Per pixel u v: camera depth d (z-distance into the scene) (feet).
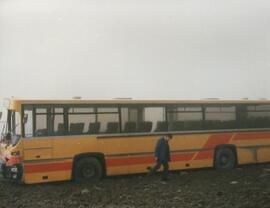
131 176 72.08
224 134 77.30
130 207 49.21
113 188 60.85
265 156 81.00
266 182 64.49
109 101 68.69
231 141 77.87
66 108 65.67
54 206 50.24
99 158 67.77
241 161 78.79
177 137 73.20
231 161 78.38
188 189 59.41
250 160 79.56
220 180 66.54
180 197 54.08
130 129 69.87
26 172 62.54
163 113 72.54
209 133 75.97
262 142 80.79
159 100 72.38
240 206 48.47
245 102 79.56
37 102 64.08
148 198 53.83
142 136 70.49
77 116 66.33
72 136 65.72
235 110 78.74
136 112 70.54
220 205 49.29
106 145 67.87
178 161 73.10
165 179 67.00
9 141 64.80
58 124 65.05
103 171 68.08
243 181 65.51
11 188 61.93
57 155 64.54
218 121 77.10
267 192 55.88
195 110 75.20
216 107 77.00
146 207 49.11
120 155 68.80
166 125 72.59
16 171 62.34
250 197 52.95
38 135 63.67
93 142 67.00
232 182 64.54
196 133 74.90
